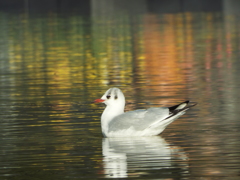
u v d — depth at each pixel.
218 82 17.83
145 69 21.17
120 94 11.70
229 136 11.35
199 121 12.70
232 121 12.62
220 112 13.57
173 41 30.03
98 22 42.28
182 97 15.63
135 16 47.00
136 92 16.61
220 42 28.81
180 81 18.30
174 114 11.25
